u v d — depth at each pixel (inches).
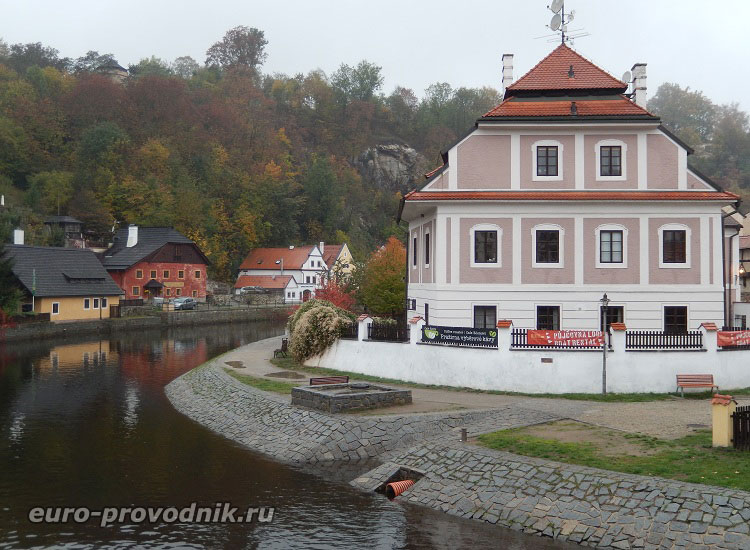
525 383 1098.1
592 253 1306.6
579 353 1083.9
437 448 809.5
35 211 3878.0
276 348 1818.4
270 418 1022.4
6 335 2258.9
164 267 3533.5
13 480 791.1
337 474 814.5
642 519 595.5
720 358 1083.9
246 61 6875.0
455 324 1309.1
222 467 844.6
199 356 1937.7
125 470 829.8
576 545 597.9
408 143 6924.2
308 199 5398.6
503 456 748.6
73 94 4938.5
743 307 1553.9
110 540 626.8
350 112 6712.6
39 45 6092.5
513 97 1398.9
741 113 6353.3
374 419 933.2
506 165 1331.2
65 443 957.2
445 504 701.9
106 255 3528.5
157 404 1241.4
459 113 7327.8
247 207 4842.5
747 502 572.1
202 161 4881.9
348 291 2192.4
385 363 1256.2
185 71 6929.1
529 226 1311.5
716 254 1309.1
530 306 1307.8
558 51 1450.5
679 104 6481.3
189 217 4254.4
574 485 661.9
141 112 5007.4
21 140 4414.4
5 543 619.5
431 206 1344.7
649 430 823.7
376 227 5851.4
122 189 4200.3
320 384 1121.4
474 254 1312.7
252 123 5698.8
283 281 4301.2
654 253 1306.6
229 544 615.2
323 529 647.1
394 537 626.5
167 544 618.5
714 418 730.8
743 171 5753.0
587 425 866.1
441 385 1161.4
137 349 2116.1
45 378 1523.1
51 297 2662.4
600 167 1331.2
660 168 1323.8
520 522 645.3
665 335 1083.3
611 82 1390.3
